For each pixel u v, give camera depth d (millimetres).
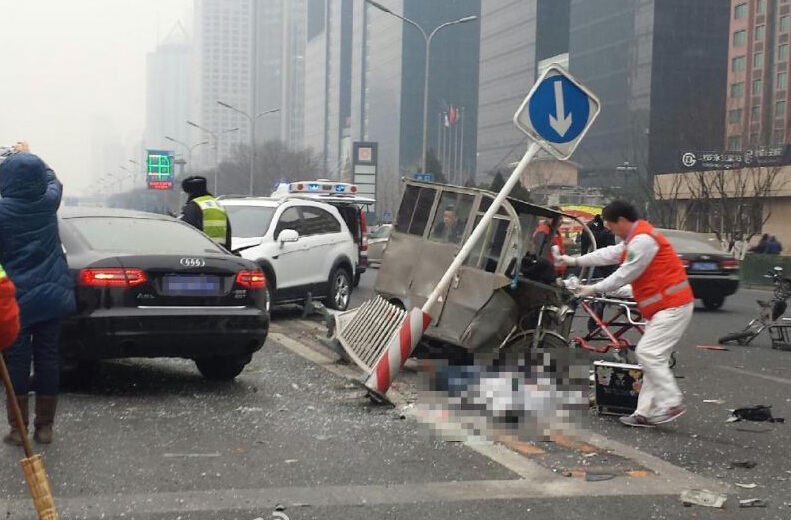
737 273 19359
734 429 7574
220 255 8531
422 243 10219
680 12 83688
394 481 5797
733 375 10508
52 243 6395
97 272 7711
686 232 20281
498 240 9547
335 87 159125
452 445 6734
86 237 8219
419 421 7434
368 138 136875
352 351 9500
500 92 110312
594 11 92750
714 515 5285
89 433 6781
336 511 5195
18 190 6211
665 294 7438
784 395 9242
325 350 11234
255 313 8430
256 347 8547
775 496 5688
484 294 9445
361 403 8062
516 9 106625
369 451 6508
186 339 8008
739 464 6398
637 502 5488
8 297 4906
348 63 155750
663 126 83125
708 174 45250
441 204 10156
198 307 8117
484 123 114375
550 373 8875
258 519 5020
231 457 6258
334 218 15961
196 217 11602
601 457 6527
